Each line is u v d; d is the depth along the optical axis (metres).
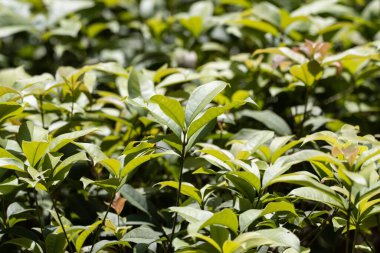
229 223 1.62
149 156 1.80
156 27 3.90
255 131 2.47
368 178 1.63
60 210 2.37
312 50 2.52
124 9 4.51
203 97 1.85
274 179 1.67
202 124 1.82
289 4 3.78
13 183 1.91
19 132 2.00
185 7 4.49
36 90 2.35
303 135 2.59
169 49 3.99
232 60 3.18
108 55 3.99
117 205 2.15
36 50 4.43
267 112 2.67
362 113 3.26
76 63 4.18
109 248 2.23
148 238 1.93
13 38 4.59
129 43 4.29
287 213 1.93
